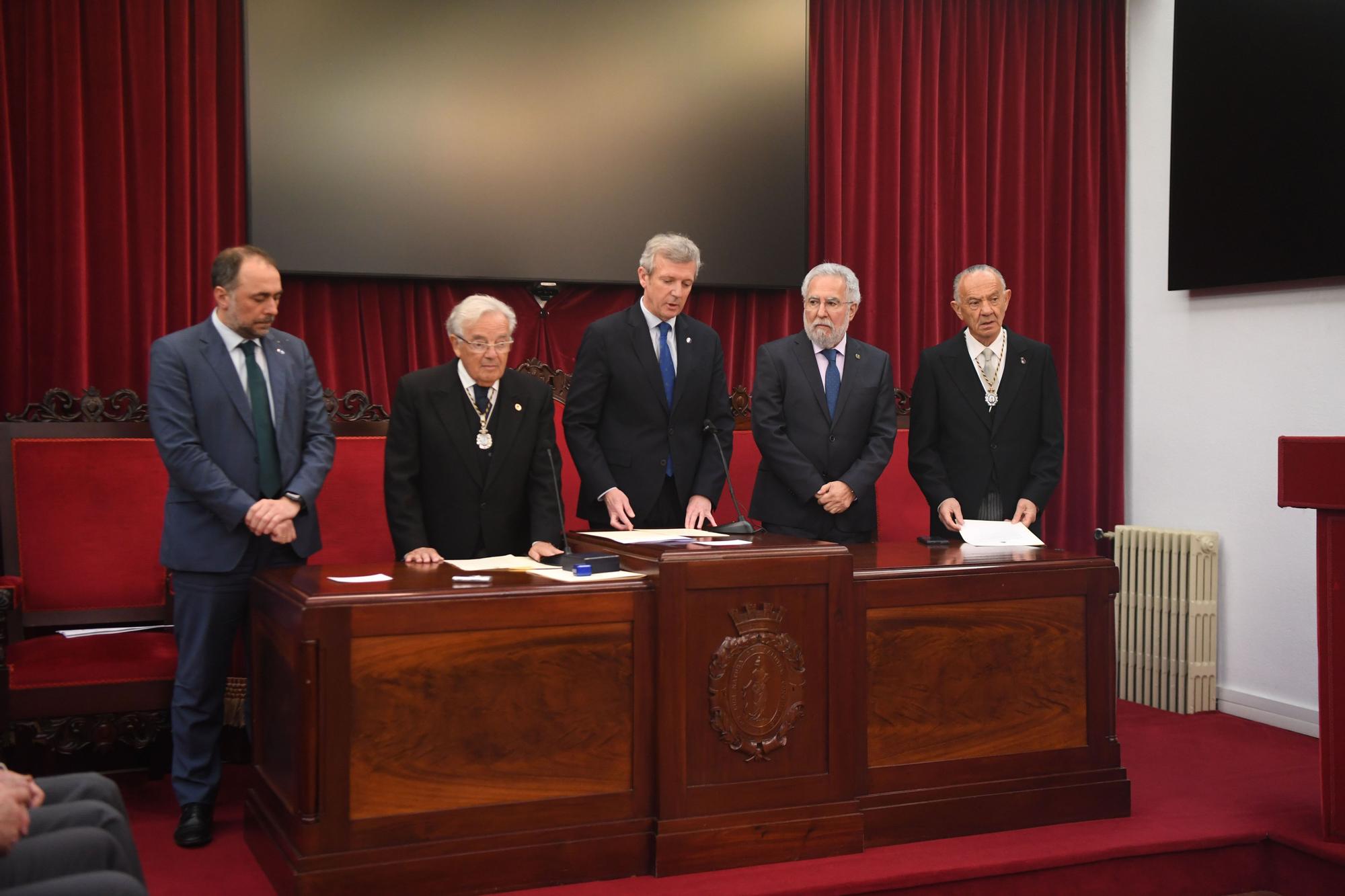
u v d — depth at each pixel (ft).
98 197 11.98
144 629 11.05
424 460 9.86
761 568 8.48
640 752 8.30
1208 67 14.15
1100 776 9.70
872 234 14.79
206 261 12.32
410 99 12.78
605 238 13.56
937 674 9.16
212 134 12.32
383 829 7.60
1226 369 14.30
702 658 8.36
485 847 7.84
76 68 11.79
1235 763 11.59
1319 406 13.09
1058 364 15.81
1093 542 15.81
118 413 11.50
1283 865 9.33
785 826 8.50
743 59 14.16
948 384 11.82
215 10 12.32
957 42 15.20
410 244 12.80
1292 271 13.14
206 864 8.57
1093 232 15.76
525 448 9.97
